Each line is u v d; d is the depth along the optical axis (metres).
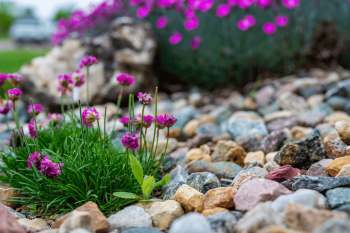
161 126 1.77
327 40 4.35
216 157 2.28
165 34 4.86
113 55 4.16
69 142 2.06
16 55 9.14
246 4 4.05
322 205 1.29
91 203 1.46
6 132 2.92
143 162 1.87
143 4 4.72
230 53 4.45
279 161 1.94
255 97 3.80
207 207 1.50
